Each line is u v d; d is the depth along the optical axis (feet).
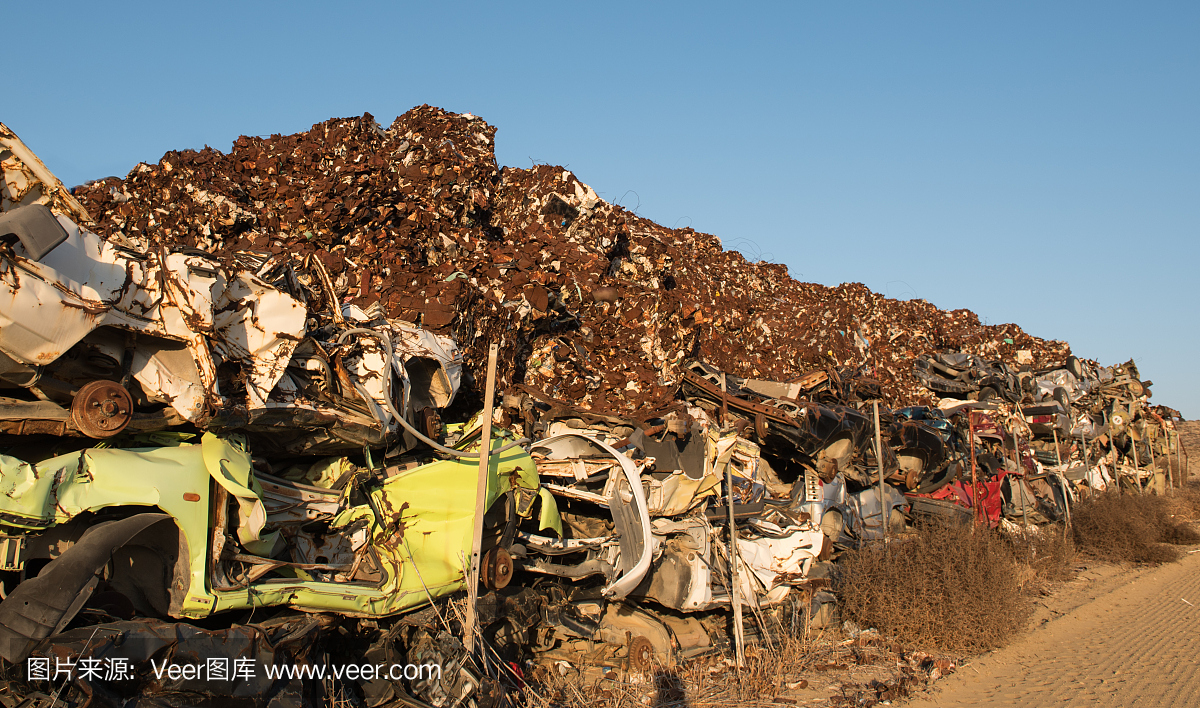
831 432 36.60
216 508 15.14
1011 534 50.80
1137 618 38.75
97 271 14.03
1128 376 95.04
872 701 24.30
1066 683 27.12
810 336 56.59
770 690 24.40
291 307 17.12
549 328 34.71
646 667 24.49
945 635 31.40
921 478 45.09
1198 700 25.13
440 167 33.45
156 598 14.58
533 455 25.11
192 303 15.28
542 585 24.43
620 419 27.45
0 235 12.49
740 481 33.78
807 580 31.68
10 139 13.67
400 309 26.66
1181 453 129.90
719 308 49.21
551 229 39.27
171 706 12.94
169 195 29.84
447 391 23.53
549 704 20.47
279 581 16.11
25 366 13.14
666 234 55.77
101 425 13.61
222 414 15.74
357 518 18.42
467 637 18.08
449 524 19.99
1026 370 83.87
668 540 26.73
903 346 74.02
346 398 18.85
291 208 30.14
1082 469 69.15
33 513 12.57
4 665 11.74
